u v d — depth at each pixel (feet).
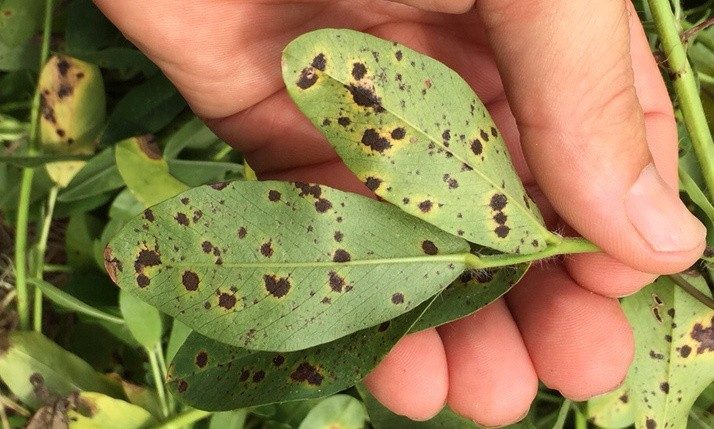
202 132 0.60
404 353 0.46
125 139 0.54
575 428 0.57
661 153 0.47
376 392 0.48
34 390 0.52
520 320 0.49
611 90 0.37
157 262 0.33
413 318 0.36
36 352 0.52
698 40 0.53
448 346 0.48
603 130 0.38
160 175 0.53
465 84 0.35
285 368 0.38
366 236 0.35
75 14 0.58
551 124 0.39
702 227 0.41
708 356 0.48
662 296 0.48
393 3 0.49
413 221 0.35
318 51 0.32
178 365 0.39
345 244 0.35
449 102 0.35
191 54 0.47
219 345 0.39
